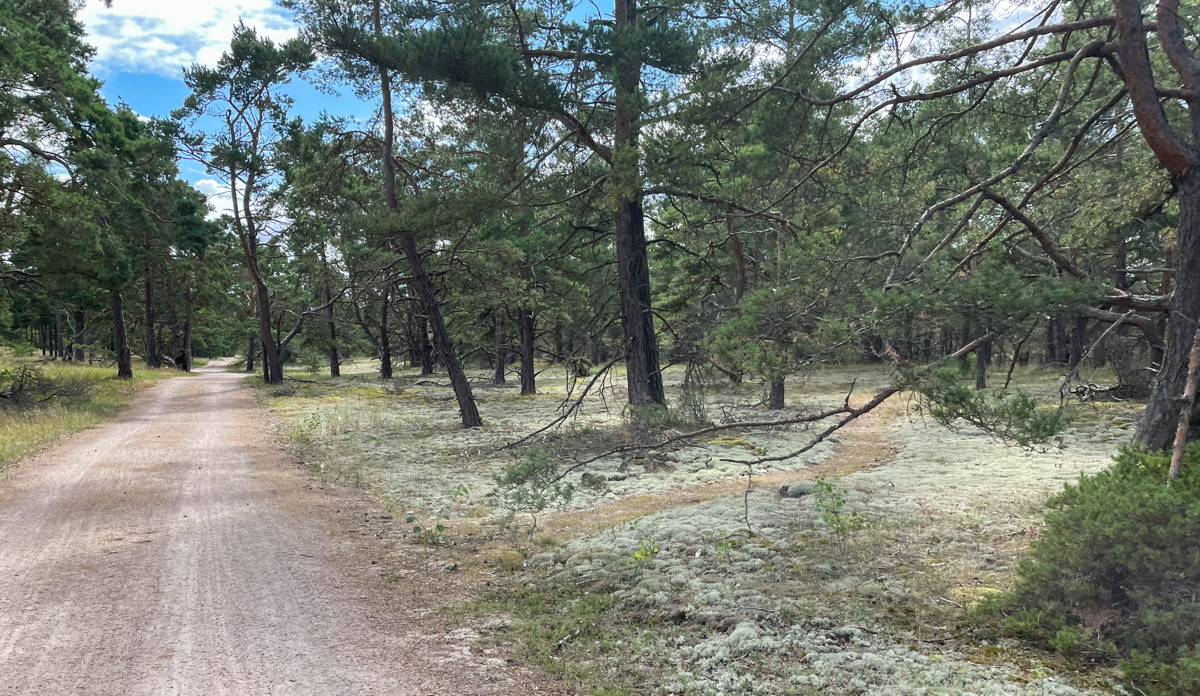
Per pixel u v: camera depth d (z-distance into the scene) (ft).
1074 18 27.86
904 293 15.25
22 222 61.36
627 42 35.47
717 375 41.27
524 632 15.72
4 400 63.31
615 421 61.16
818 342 16.12
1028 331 15.83
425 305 60.08
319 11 46.14
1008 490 30.09
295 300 152.25
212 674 13.43
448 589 18.95
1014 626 14.24
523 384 96.99
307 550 22.67
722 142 32.45
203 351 328.90
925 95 22.57
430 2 44.32
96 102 83.71
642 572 19.54
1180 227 18.13
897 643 14.28
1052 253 19.99
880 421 61.11
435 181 59.62
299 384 116.06
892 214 33.71
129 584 18.92
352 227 57.41
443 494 32.50
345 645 14.98
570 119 41.83
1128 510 13.07
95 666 13.74
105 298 116.57
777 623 15.46
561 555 21.91
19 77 62.08
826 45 24.93
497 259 71.26
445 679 13.33
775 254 57.26
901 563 19.99
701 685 12.70
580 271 70.23
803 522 25.02
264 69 99.30
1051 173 21.25
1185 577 12.30
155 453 43.57
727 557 20.71
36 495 30.68
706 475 37.01
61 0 80.69
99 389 85.76
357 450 46.68
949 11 24.63
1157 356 48.11
